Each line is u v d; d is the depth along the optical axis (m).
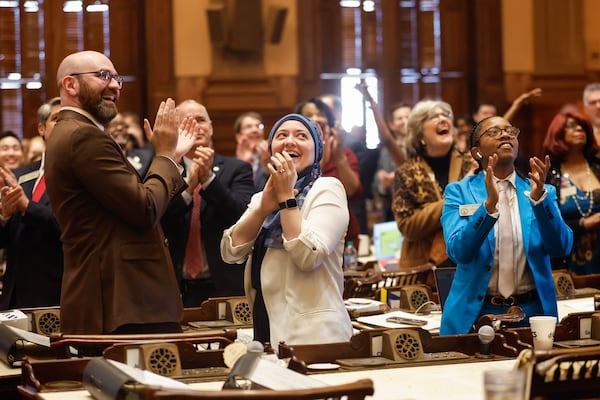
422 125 5.88
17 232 5.34
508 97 12.24
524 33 12.25
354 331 4.66
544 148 6.49
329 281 3.84
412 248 5.88
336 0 12.35
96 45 12.12
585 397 3.10
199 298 5.42
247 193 5.59
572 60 12.32
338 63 12.38
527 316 4.27
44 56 12.08
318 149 3.98
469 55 12.52
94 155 3.91
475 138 4.41
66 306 3.98
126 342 3.52
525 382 2.91
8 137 8.23
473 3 12.42
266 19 11.87
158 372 3.44
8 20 12.02
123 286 3.94
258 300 3.97
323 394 2.69
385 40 12.47
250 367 3.03
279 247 3.87
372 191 9.61
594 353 3.04
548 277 4.27
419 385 3.29
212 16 11.37
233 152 11.86
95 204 3.98
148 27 11.88
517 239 4.28
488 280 4.27
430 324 4.82
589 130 6.39
